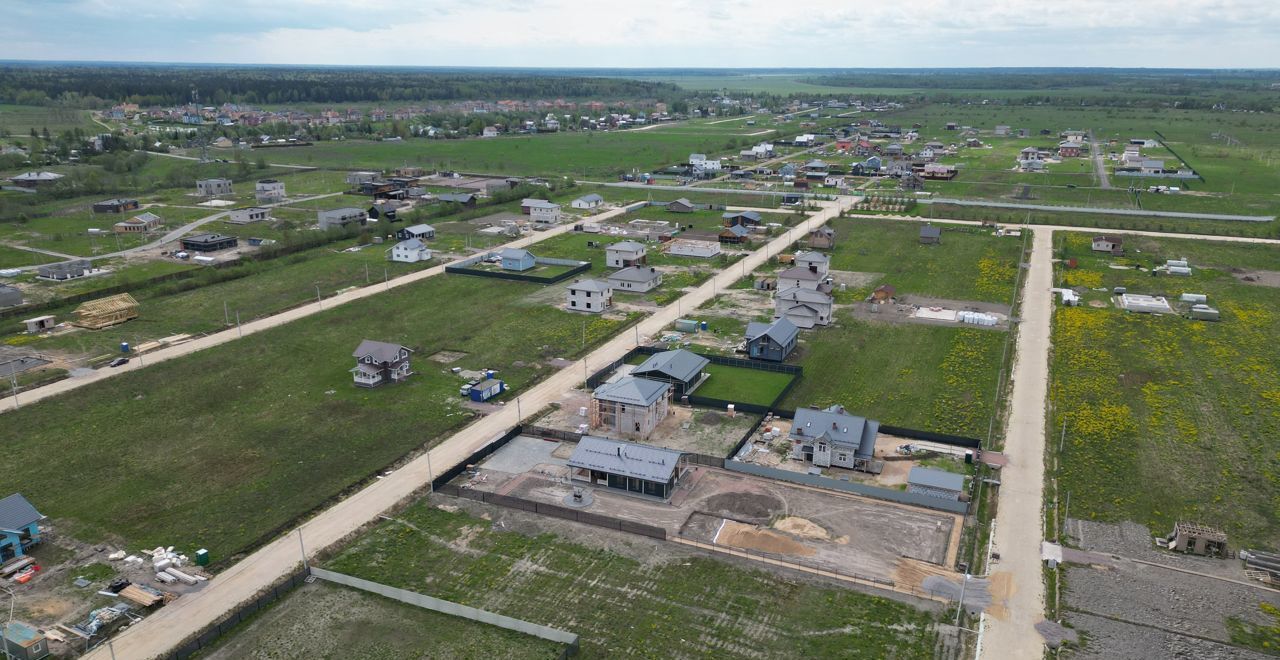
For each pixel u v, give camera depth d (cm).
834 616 4731
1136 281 11725
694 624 4666
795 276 10950
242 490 6112
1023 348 9081
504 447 6869
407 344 9269
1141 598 4884
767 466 6500
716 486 6228
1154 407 7512
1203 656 4394
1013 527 5641
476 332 9681
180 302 10788
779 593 4941
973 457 6494
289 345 9188
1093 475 6331
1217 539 5256
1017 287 11444
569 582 5056
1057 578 5069
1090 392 7856
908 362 8700
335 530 5603
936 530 5619
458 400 7744
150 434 7000
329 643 4528
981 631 4591
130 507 5866
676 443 6894
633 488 6112
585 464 6181
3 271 11838
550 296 11125
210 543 5444
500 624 4653
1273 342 9156
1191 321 9894
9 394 7719
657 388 7269
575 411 7525
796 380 8206
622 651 4444
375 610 4816
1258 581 5050
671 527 5662
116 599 4850
